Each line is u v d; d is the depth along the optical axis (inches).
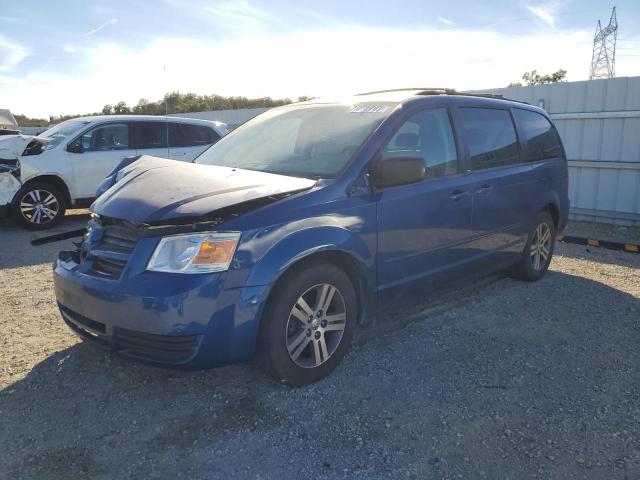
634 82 361.4
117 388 136.4
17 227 368.8
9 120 1060.5
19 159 347.9
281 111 193.5
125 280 119.9
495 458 110.1
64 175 364.8
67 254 146.3
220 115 986.1
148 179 143.1
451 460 109.3
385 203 149.6
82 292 126.3
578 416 126.0
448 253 173.6
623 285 231.8
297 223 129.8
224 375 143.2
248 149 176.1
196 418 123.2
